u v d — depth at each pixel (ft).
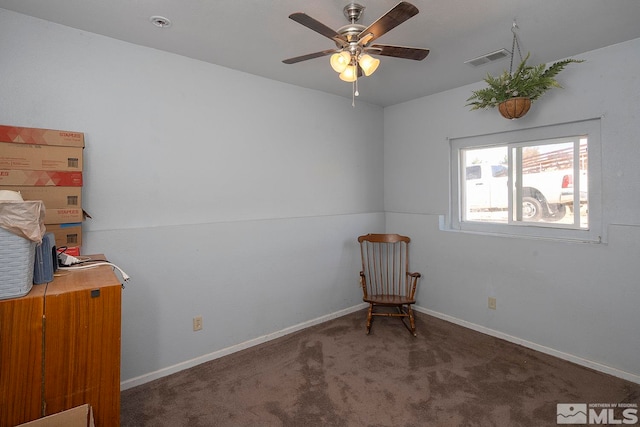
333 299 11.58
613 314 7.79
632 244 7.50
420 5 6.09
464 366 8.28
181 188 8.34
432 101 11.68
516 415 6.44
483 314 10.24
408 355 8.88
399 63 8.81
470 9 6.24
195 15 6.42
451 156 11.37
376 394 7.16
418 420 6.35
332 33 5.33
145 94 7.76
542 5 6.13
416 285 11.77
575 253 8.34
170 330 8.08
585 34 7.27
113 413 4.52
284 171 10.36
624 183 7.75
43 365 4.11
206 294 8.63
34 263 4.41
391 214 12.99
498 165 10.35
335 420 6.38
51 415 3.99
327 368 8.25
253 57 8.39
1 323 3.90
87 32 7.04
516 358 8.64
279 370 8.19
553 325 8.77
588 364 8.14
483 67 9.12
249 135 9.54
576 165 8.71
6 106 6.25
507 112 7.71
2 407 3.94
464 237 10.64
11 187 5.70
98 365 4.41
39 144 5.95
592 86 8.13
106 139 7.29
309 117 10.94
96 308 4.39
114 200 7.41
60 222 6.14
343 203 12.07
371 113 12.93
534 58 8.52
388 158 13.29
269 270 9.87
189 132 8.43
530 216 9.68
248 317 9.44
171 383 7.66
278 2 5.99
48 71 6.63
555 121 8.79
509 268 9.60
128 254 7.47
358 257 12.32
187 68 8.36
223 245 8.90
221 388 7.45
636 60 7.50
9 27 6.26
